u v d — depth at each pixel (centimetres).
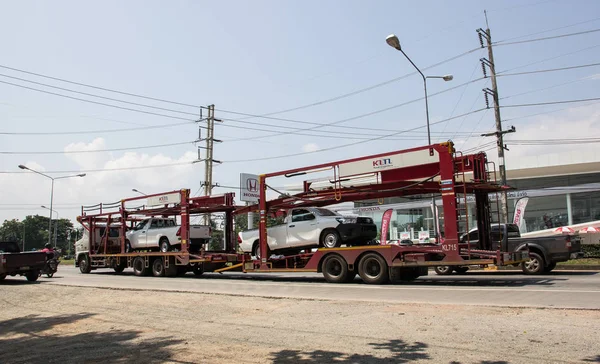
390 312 884
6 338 817
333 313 905
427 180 1414
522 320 763
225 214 2158
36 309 1142
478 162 1334
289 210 1741
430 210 4844
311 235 1642
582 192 4491
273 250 1777
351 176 1542
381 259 1451
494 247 1727
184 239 2056
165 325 856
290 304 1041
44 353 686
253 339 709
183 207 2088
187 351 651
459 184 1356
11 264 1859
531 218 4759
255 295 1212
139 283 1730
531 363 534
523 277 1596
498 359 553
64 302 1227
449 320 784
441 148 1359
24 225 10181
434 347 617
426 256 1388
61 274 2477
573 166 4481
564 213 4603
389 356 583
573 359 544
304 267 1639
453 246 1330
